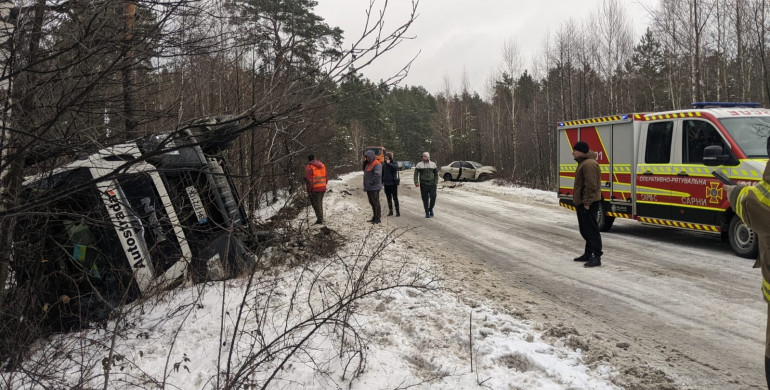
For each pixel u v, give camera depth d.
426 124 94.00
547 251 8.65
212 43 3.68
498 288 6.22
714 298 5.57
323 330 4.65
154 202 6.07
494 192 22.94
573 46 34.78
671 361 3.90
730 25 21.53
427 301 5.38
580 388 3.32
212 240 6.65
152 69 3.98
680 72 29.75
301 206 8.29
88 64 3.51
